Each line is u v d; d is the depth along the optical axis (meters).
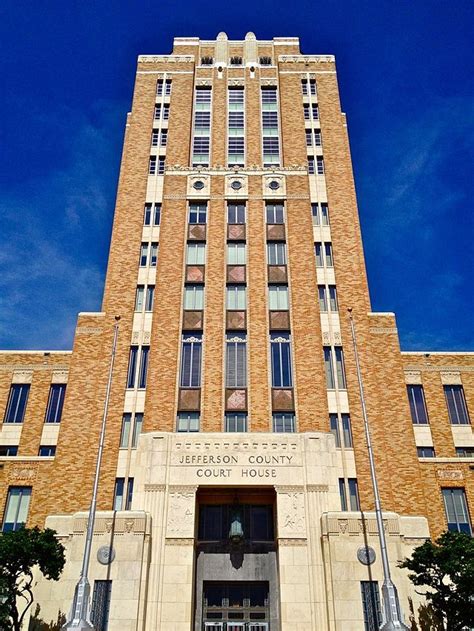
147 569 25.67
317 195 40.00
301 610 25.19
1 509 29.86
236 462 28.44
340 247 37.56
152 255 37.50
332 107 44.47
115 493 29.78
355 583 24.78
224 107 44.16
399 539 25.88
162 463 28.39
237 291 35.19
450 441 34.44
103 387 32.62
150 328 34.66
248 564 27.66
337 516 26.25
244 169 39.72
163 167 41.34
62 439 31.09
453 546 22.50
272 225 37.62
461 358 37.03
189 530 26.92
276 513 27.88
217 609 27.00
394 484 30.19
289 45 48.00
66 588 24.75
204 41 48.22
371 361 33.53
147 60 46.66
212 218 37.81
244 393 31.72
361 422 31.66
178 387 31.91
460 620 22.34
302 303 34.41
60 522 27.28
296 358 32.53
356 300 35.53
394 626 20.95
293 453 28.70
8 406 35.81
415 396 35.91
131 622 23.89
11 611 22.48
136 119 43.50
